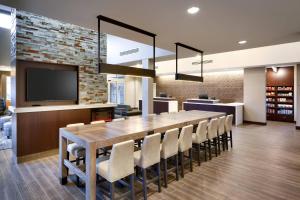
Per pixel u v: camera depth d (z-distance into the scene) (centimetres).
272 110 1009
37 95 446
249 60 830
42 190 293
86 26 371
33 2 269
